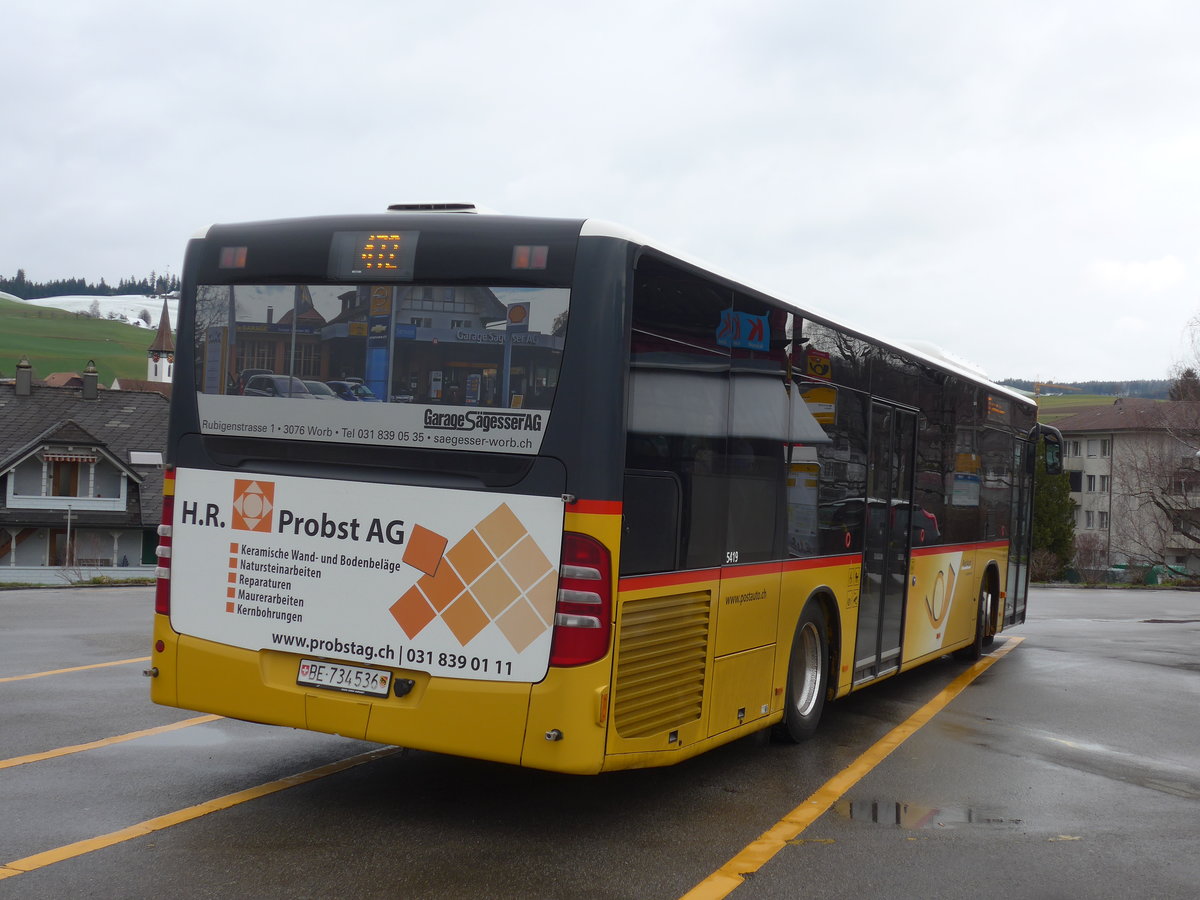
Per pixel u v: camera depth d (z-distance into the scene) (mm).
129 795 6316
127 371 156250
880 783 7449
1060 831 6520
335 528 6000
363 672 5930
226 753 7352
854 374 8969
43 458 53875
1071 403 126250
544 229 5762
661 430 6012
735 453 6875
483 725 5637
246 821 5938
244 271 6316
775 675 7637
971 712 10258
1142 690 11961
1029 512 15984
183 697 6352
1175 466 59375
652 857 5684
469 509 5730
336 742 7781
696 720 6516
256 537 6195
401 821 6074
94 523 54469
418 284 5914
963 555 12555
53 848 5379
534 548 5605
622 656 5715
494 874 5289
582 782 7102
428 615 5785
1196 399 58312
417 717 5750
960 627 12719
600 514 5555
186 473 6406
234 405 6293
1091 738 9289
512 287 5754
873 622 9664
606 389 5594
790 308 7684
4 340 167375
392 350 5945
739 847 5922
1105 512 102938
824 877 5504
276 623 6133
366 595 5922
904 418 10242
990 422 13523
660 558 6023
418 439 5852
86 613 15781
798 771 7691
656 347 5969
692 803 6762
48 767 6836
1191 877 5781
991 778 7715
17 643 12109
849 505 8938
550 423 5625
